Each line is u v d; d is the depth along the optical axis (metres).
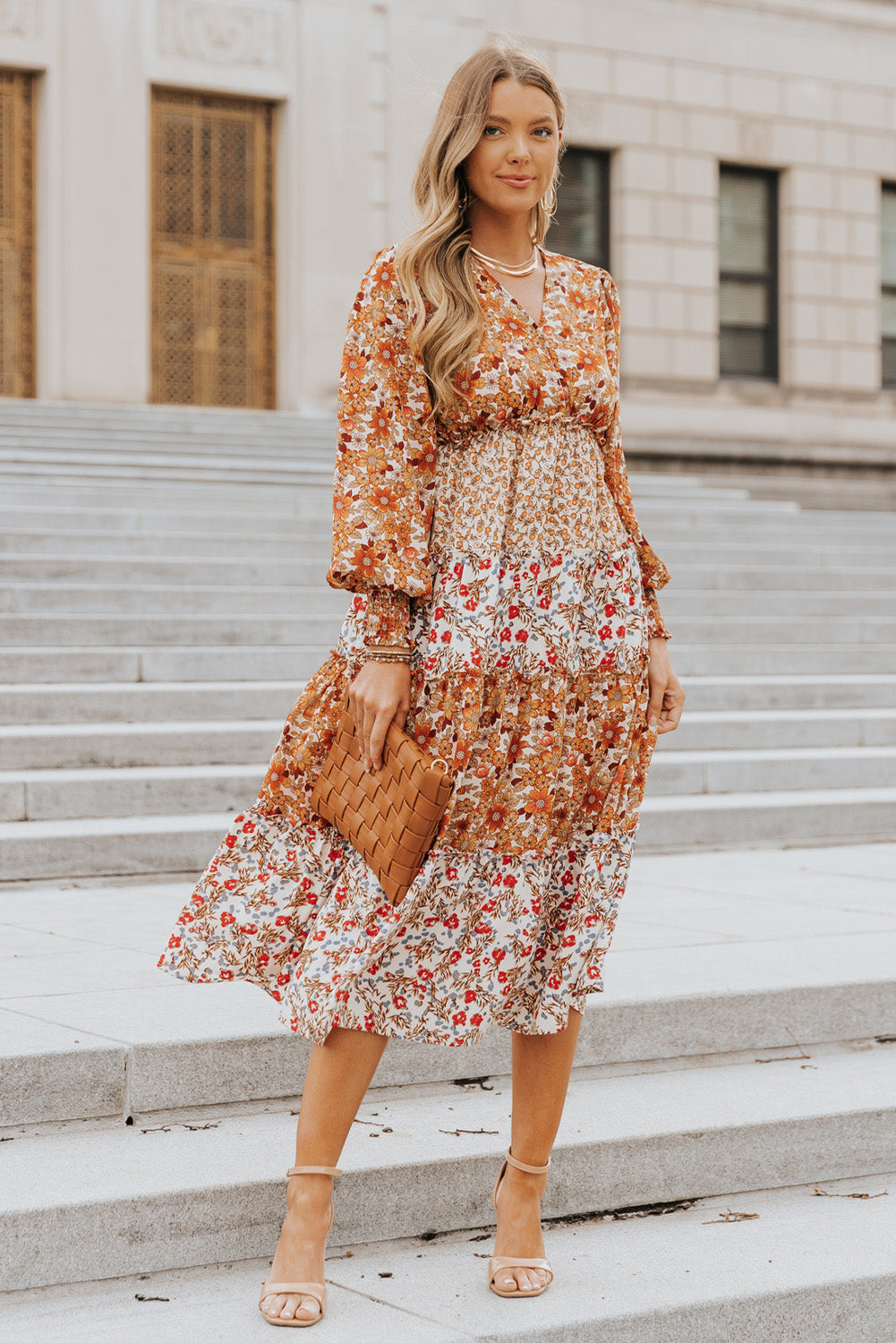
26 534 7.45
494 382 2.36
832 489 17.03
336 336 15.45
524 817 2.42
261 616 7.20
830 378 17.45
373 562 2.33
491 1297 2.48
